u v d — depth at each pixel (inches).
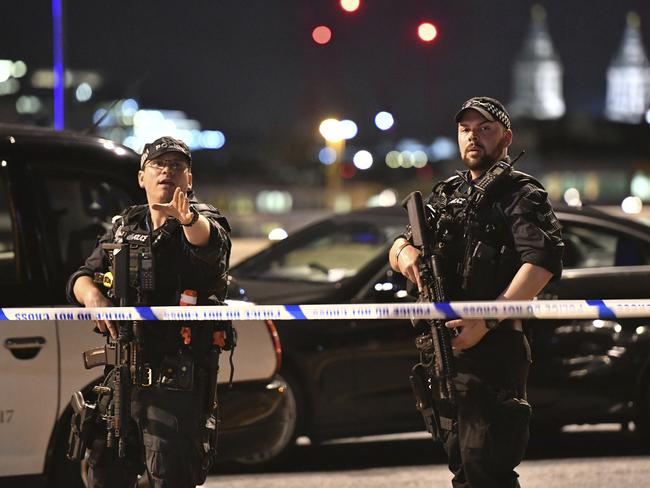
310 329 765.3
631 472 749.3
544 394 798.5
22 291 605.6
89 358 490.9
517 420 476.1
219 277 483.8
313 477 737.6
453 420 480.4
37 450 601.3
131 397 477.4
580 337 804.6
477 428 474.9
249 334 657.6
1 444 593.0
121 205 644.7
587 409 806.5
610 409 810.2
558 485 711.7
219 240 470.6
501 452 475.2
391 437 896.9
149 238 480.4
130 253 481.4
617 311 448.8
